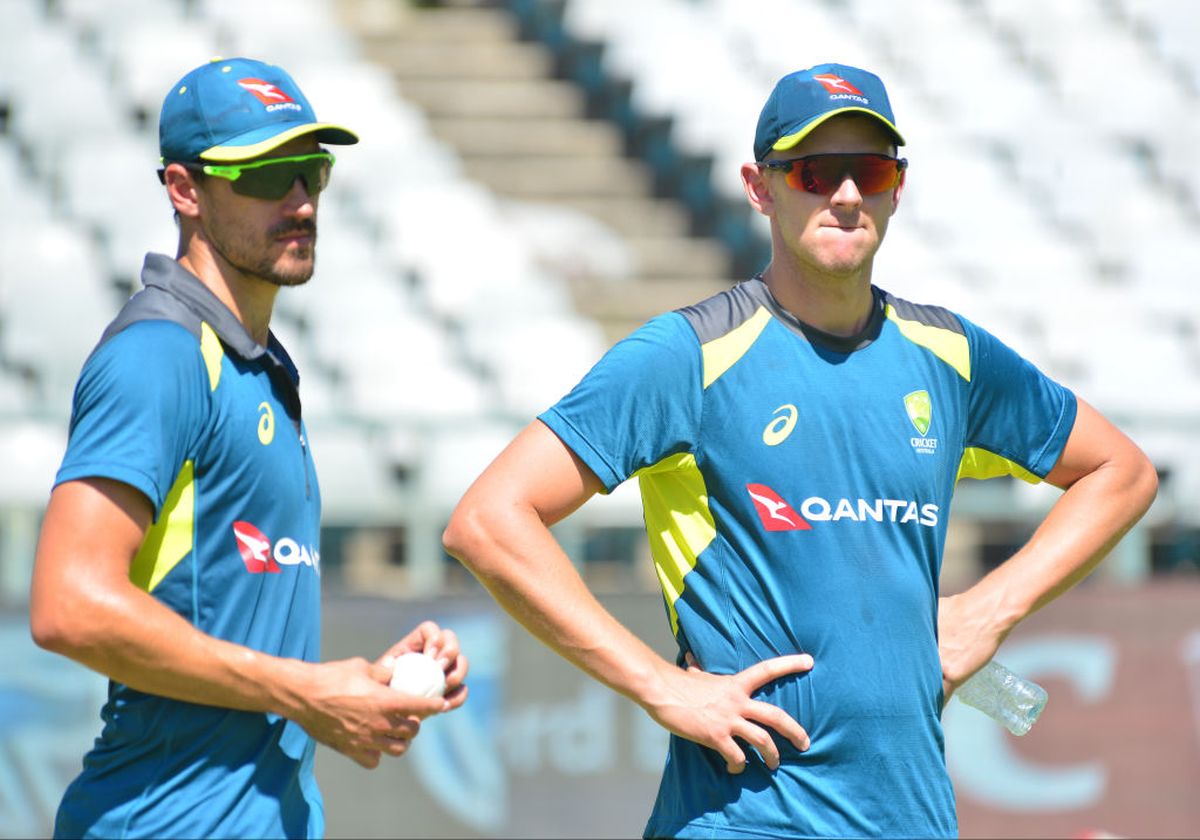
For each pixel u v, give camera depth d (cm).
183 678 968
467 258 3694
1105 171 4084
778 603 1116
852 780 1105
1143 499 1262
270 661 995
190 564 1021
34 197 3706
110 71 4062
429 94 4306
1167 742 2306
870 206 1135
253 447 1046
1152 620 2331
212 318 1052
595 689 2252
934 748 1143
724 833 1111
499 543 1109
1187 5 4488
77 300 3422
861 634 1113
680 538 1157
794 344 1152
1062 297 3719
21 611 2145
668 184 4091
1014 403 1233
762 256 3797
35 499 2859
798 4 4381
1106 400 3481
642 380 1127
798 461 1127
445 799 2205
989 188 3988
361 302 3506
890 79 4244
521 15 4722
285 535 1070
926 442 1160
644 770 2252
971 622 1212
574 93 4359
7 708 2123
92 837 1019
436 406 3247
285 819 1055
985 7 4428
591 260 3803
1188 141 4219
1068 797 2281
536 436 1138
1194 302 3781
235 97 1072
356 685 1010
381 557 2744
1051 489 2681
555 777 2230
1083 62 4341
